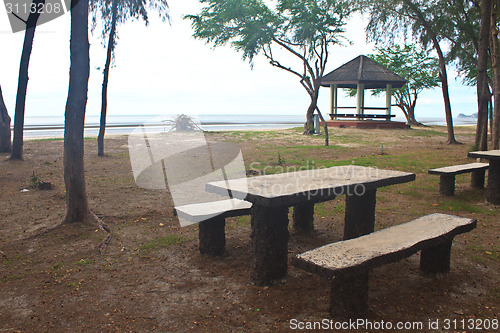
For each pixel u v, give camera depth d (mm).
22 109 11367
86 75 5301
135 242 4828
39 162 11328
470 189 7777
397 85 29516
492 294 3408
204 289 3527
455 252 4426
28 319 2990
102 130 13188
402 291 3461
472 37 17906
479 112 14367
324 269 2615
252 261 3643
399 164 11430
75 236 4969
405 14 18750
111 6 12445
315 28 21562
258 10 22531
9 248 4555
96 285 3615
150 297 3373
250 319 2984
